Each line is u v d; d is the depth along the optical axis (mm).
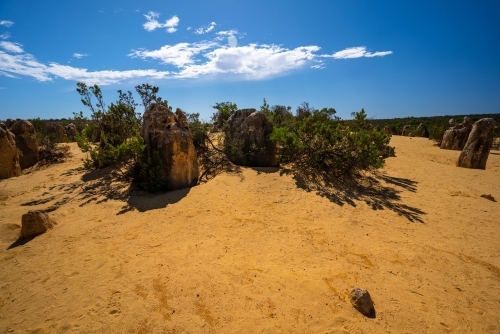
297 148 9992
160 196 7719
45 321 3391
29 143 12164
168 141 8094
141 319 3357
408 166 12234
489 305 3752
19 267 4613
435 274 4391
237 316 3410
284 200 7449
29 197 8055
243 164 10453
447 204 7586
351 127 11430
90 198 7793
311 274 4262
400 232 5828
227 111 13852
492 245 5348
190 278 4109
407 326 3334
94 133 15500
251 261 4602
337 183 8984
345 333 3189
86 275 4270
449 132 17750
